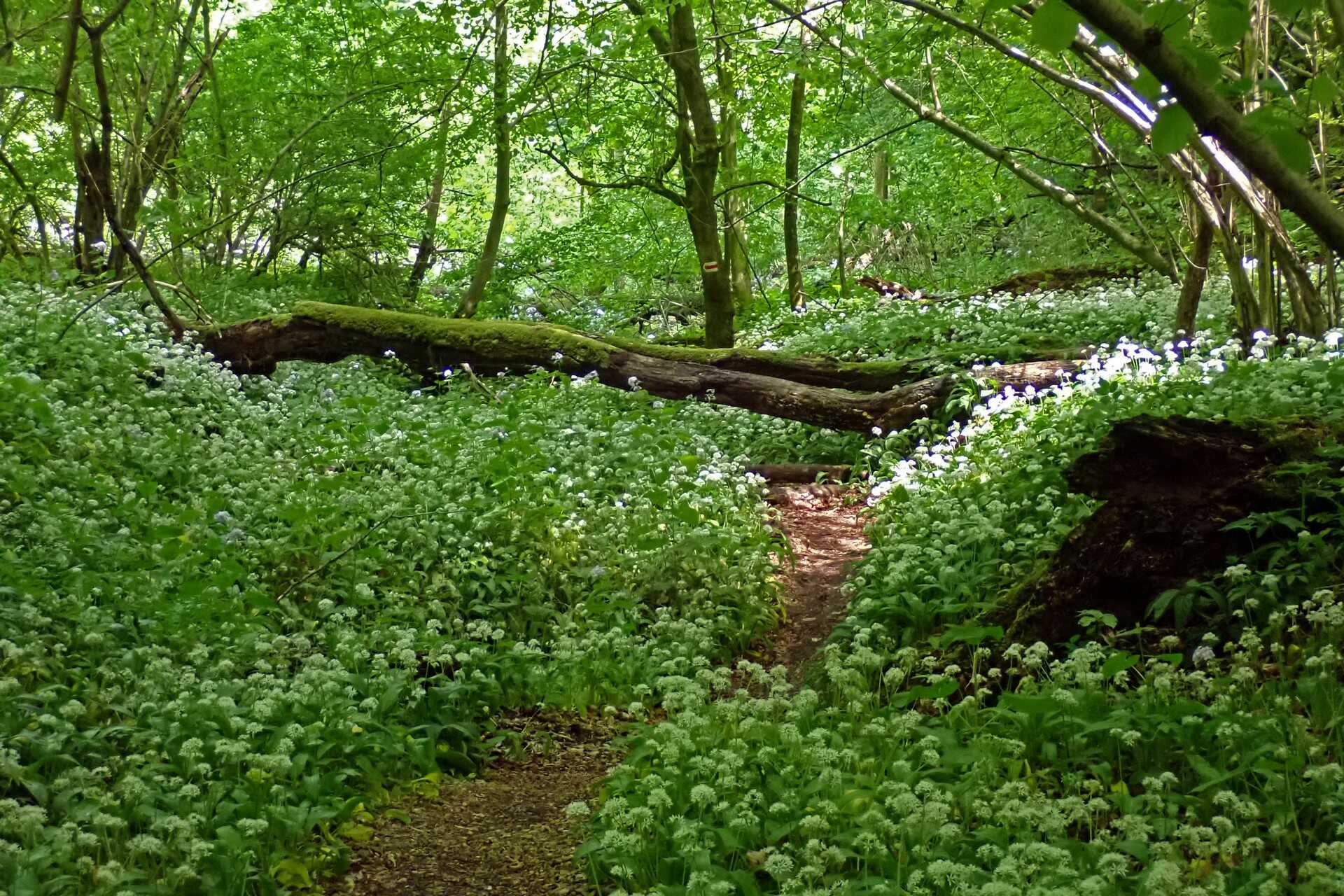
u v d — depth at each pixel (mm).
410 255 22469
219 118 17859
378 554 8008
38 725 5211
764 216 23625
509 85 16953
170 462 9484
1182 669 5914
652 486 9922
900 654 6004
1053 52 2404
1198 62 2324
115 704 5668
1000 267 24812
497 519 8930
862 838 4207
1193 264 12453
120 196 13031
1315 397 7930
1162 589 6312
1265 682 5191
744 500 10672
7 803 4430
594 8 14250
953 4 11258
